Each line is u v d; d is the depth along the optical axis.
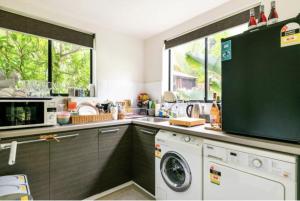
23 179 1.33
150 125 1.99
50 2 1.99
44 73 2.33
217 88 2.31
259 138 1.19
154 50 2.99
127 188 2.22
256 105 1.18
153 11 2.20
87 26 2.49
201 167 1.44
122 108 2.66
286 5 1.55
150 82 3.07
